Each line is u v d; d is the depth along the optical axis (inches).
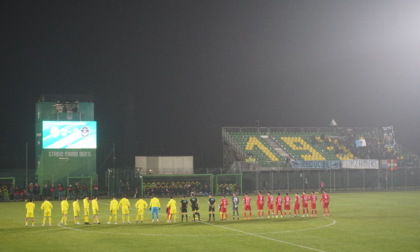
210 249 1061.8
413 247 1073.5
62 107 3004.4
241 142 3506.4
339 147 3639.3
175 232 1330.0
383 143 3735.2
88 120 3043.8
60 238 1238.3
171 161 3149.6
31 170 3326.8
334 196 2753.4
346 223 1504.7
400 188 3383.4
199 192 3006.9
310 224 1487.5
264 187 3107.8
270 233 1295.5
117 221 1640.0
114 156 3919.8
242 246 1095.6
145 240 1193.4
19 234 1316.4
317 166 3223.4
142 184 2829.7
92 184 2930.6
